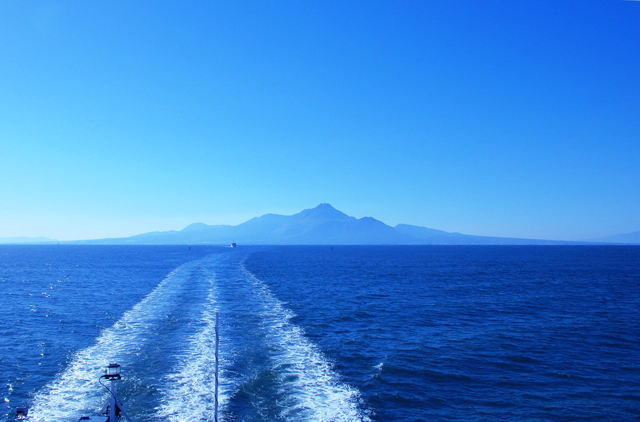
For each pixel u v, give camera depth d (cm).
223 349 2723
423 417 1900
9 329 3444
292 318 3850
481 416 1933
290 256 19262
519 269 11062
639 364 2697
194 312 3988
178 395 1959
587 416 1955
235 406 1861
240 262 12925
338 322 3816
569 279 8206
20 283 7138
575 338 3328
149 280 7475
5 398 1995
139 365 2394
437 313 4359
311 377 2273
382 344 3086
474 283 7381
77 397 1969
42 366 2473
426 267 11800
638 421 1909
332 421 1762
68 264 12775
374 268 11231
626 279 8225
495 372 2527
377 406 1984
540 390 2259
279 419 1755
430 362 2680
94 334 3228
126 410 1798
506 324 3834
